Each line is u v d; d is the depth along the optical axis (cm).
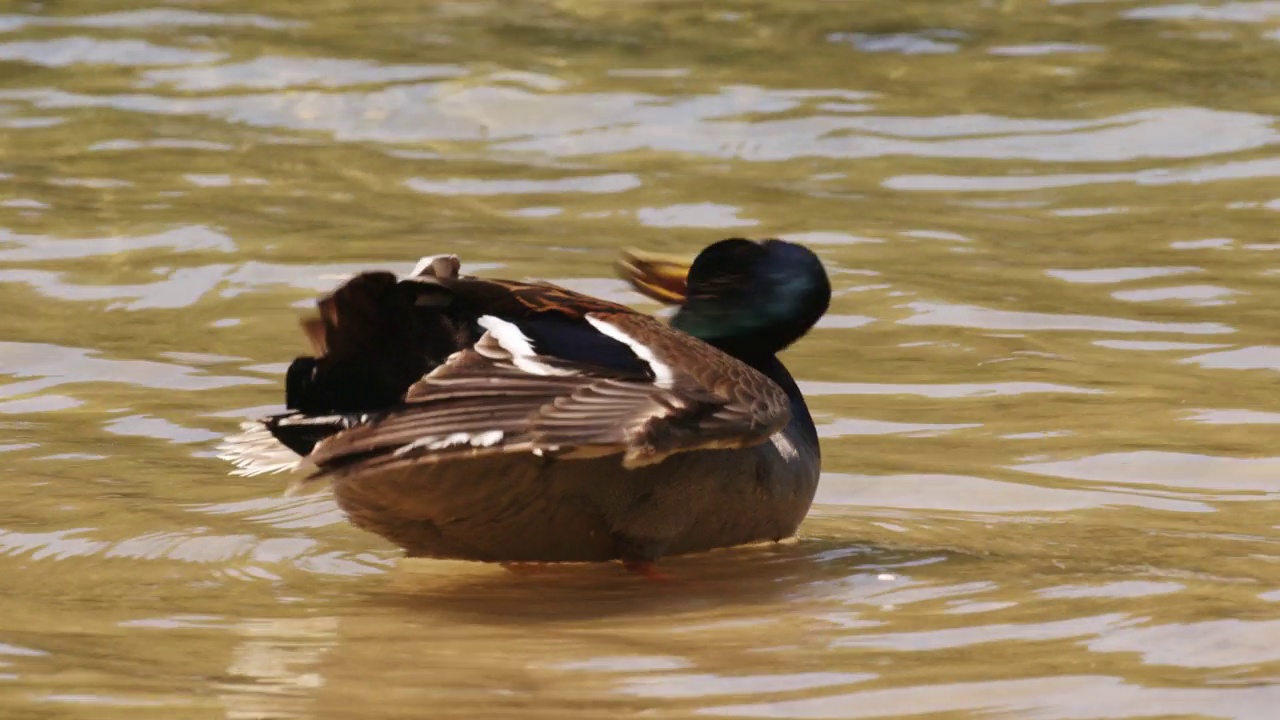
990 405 1334
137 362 1424
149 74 2352
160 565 996
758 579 981
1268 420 1284
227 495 1130
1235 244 1786
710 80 2348
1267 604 910
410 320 908
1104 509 1108
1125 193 1972
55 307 1570
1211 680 801
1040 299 1617
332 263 1698
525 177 2017
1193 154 2102
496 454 895
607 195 1955
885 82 2358
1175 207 1919
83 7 2616
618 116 2220
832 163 2084
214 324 1533
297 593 952
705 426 879
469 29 2553
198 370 1409
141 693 786
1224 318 1552
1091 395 1352
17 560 999
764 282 1101
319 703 780
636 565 977
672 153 2105
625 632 889
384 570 997
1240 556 1005
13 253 1716
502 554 973
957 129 2195
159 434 1259
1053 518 1091
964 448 1236
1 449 1220
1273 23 2597
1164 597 926
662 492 956
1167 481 1162
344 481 893
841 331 1533
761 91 2312
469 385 873
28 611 909
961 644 858
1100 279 1680
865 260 1741
